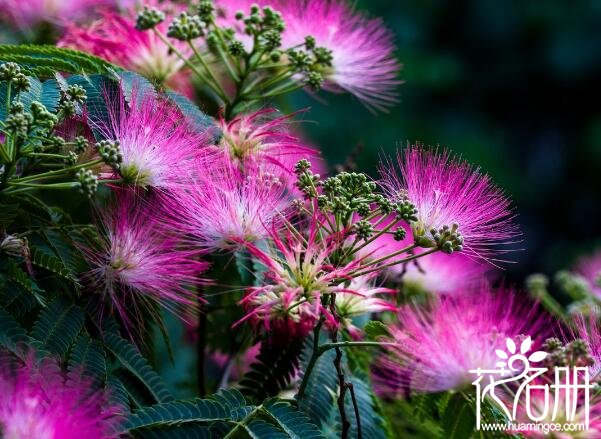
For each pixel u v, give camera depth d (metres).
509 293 0.73
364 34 0.81
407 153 0.70
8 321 0.65
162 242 0.70
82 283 0.70
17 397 0.62
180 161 0.70
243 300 0.68
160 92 0.73
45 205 0.70
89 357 0.67
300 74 0.78
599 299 0.85
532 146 2.40
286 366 0.72
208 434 0.66
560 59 2.36
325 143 2.01
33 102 0.66
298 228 0.72
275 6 0.80
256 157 0.73
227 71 0.78
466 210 0.70
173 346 0.84
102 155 0.67
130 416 0.65
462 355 0.71
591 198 2.37
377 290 0.71
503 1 2.37
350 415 0.72
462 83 2.32
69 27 0.79
